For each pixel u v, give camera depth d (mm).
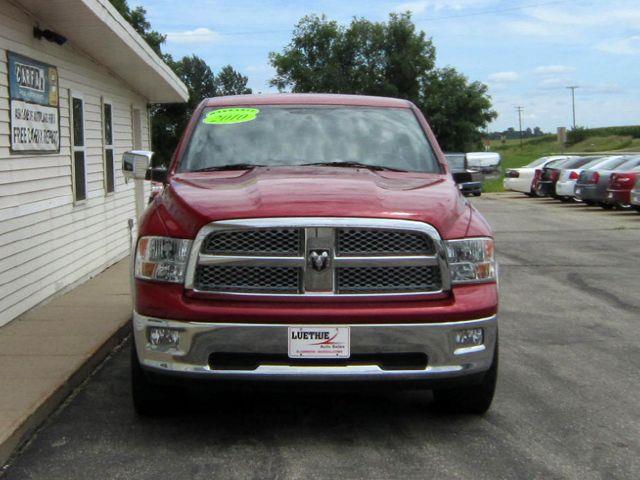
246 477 4125
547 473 4211
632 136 96375
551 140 110938
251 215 4336
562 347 7195
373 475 4152
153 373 4480
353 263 4332
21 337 7004
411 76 51125
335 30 51781
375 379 4348
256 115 6059
